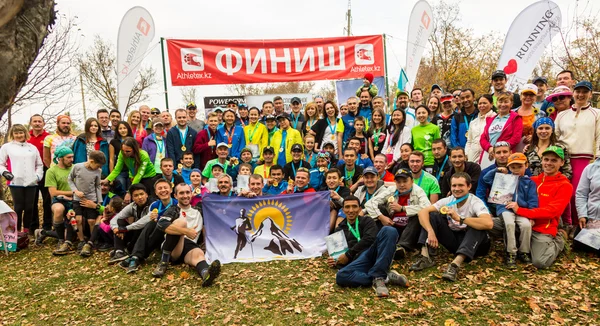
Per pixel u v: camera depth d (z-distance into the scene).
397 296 5.08
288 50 11.07
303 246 6.83
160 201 6.69
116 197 7.19
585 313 4.53
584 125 6.42
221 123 9.64
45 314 5.11
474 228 5.55
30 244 7.89
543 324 4.34
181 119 8.62
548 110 7.31
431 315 4.59
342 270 5.40
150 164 7.89
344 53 11.20
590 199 6.04
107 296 5.53
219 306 5.07
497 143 6.29
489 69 28.33
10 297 5.64
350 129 8.97
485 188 6.36
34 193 7.98
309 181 7.71
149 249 6.45
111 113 8.82
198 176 7.44
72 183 7.40
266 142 9.02
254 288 5.54
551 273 5.49
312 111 9.39
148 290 5.62
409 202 6.36
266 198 7.05
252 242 6.88
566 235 6.22
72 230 7.48
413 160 6.60
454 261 5.52
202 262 5.94
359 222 5.82
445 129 8.21
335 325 4.46
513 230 5.69
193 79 10.76
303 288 5.46
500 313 4.57
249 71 10.95
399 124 8.16
